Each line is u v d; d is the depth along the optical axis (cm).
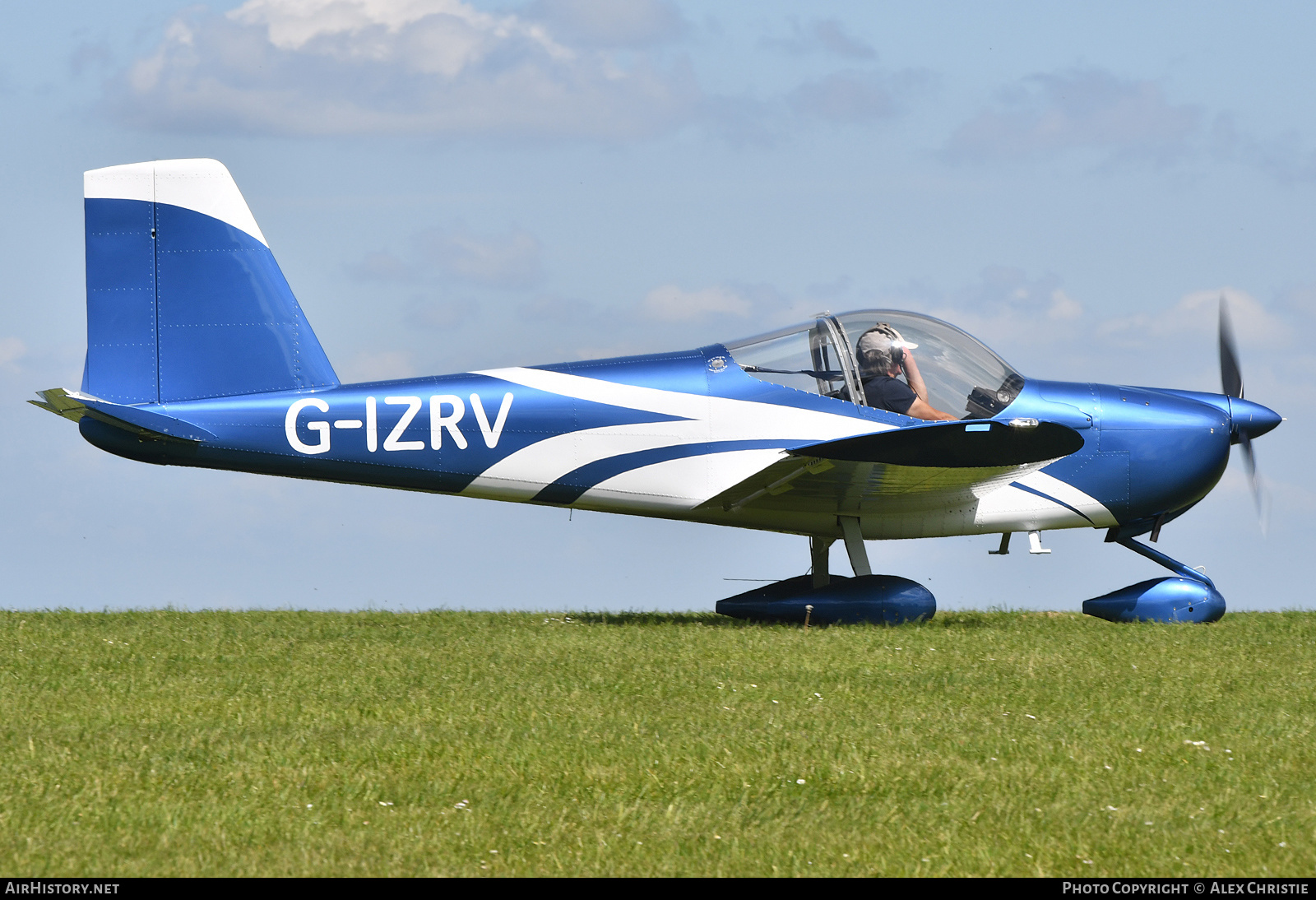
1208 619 3825
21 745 2062
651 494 3844
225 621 3794
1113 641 3300
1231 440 4109
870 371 3797
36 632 3425
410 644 3253
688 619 4084
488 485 3856
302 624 3722
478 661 2950
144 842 1574
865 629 3572
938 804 1783
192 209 3809
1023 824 1697
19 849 1542
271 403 3778
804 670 2831
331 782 1855
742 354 3844
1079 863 1556
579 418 3806
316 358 3847
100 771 1892
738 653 3052
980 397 3844
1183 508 4053
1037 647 3180
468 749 2048
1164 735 2203
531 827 1659
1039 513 3959
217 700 2456
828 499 3841
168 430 3719
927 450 3447
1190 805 1791
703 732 2194
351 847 1573
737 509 3916
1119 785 1894
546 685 2639
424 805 1758
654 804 1780
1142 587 3891
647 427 3794
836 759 2017
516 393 3812
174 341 3791
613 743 2105
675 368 3834
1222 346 4241
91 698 2477
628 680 2700
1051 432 3394
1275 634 3469
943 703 2467
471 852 1567
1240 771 1977
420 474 3838
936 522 3981
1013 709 2422
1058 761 2028
